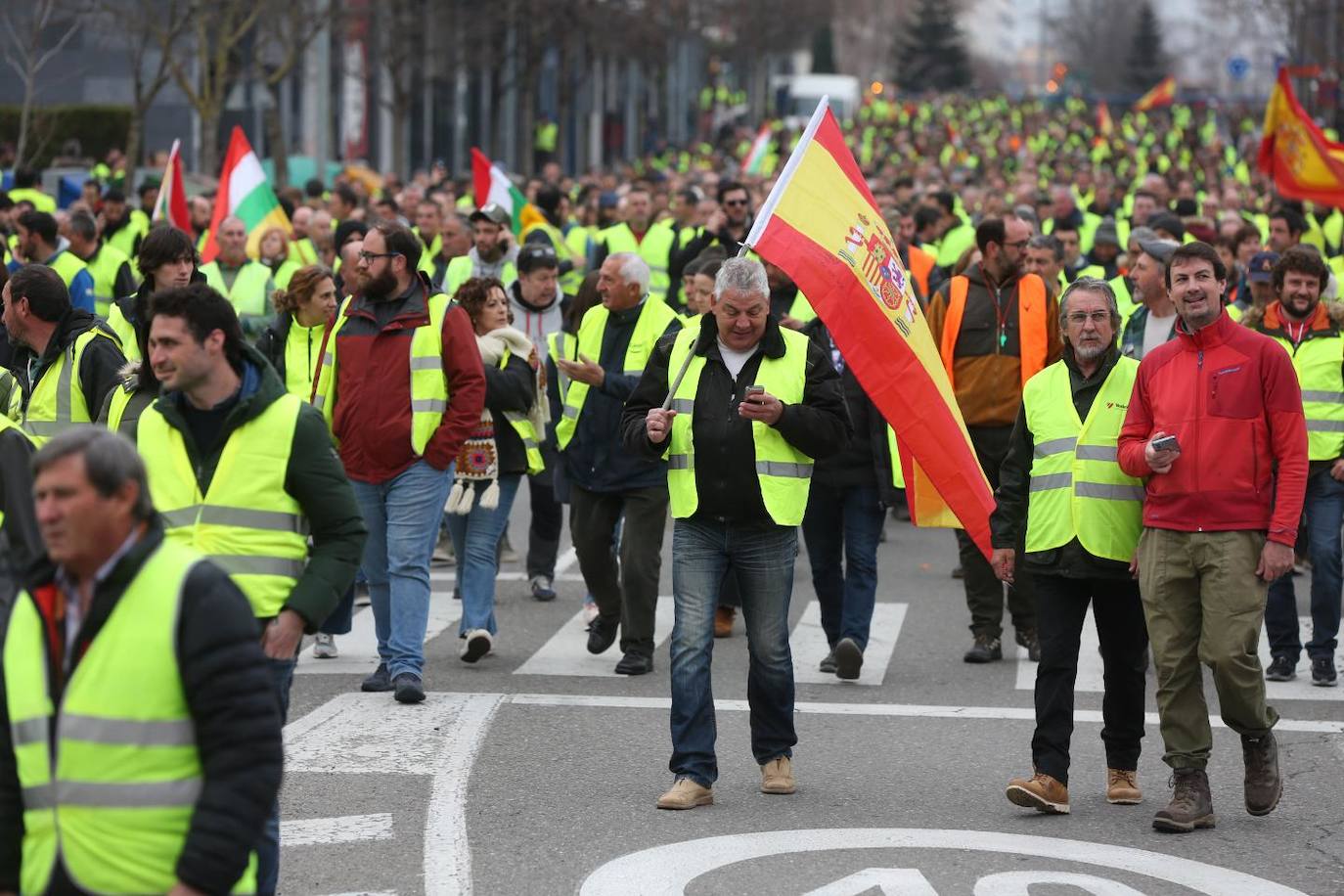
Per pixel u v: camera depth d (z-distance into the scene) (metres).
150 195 42.00
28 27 65.12
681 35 146.50
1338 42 105.06
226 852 8.32
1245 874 13.58
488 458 20.72
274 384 11.72
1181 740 14.84
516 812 15.08
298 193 43.91
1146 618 14.91
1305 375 20.75
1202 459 14.59
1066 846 14.23
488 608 20.94
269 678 8.60
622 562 20.44
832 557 20.67
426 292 19.11
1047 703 15.12
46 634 8.45
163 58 55.41
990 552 15.89
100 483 8.22
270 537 11.65
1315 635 20.47
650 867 13.62
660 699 19.19
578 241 44.03
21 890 8.57
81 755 8.35
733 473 15.32
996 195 59.12
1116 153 118.25
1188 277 14.64
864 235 15.77
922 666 21.11
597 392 20.45
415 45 90.81
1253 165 102.62
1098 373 15.30
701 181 66.75
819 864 13.71
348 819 14.84
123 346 19.41
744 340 15.47
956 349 21.62
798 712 18.77
